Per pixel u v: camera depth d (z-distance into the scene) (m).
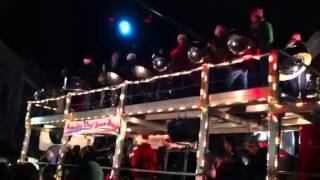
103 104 10.88
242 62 7.66
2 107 28.72
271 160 6.13
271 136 6.22
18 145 30.42
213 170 7.30
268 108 6.39
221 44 8.15
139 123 9.49
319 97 6.72
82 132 9.87
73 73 11.84
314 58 10.70
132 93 10.20
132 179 9.68
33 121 11.97
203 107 7.20
